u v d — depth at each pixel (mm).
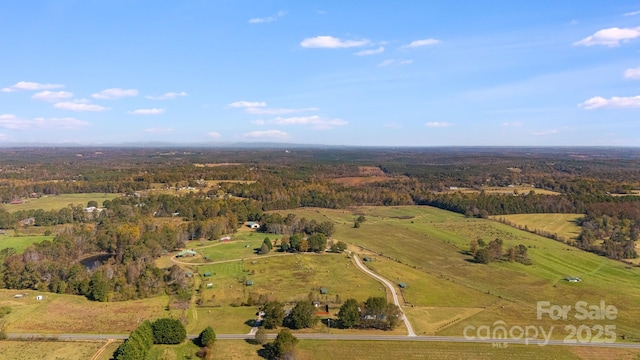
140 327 102688
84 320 118500
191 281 151875
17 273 146250
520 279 157500
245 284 149125
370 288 145750
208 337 103562
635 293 143500
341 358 99438
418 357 99938
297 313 114312
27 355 99000
